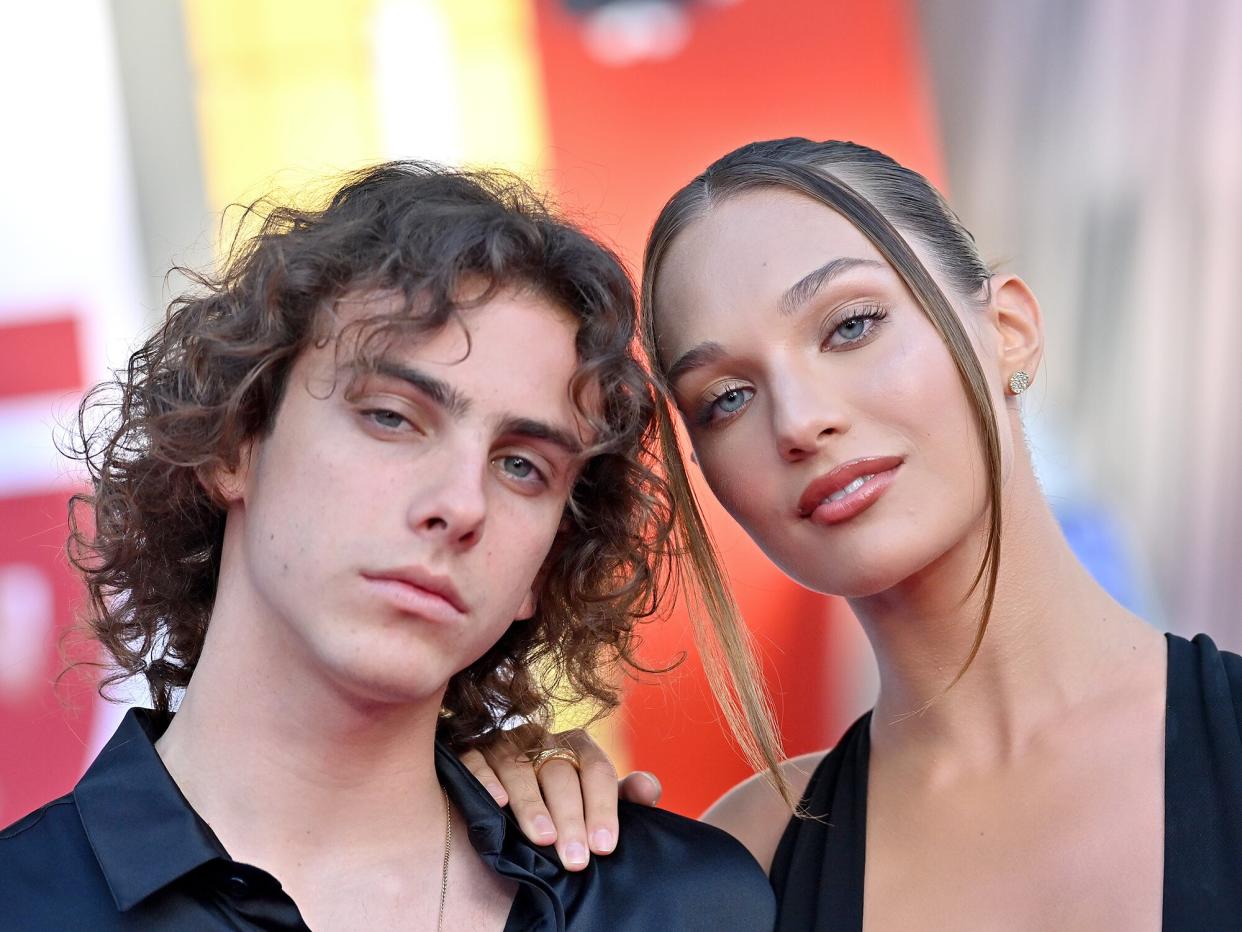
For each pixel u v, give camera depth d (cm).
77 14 391
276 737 147
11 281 379
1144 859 160
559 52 412
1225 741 162
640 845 168
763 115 414
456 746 177
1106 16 407
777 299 171
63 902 138
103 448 173
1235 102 402
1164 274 407
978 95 414
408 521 141
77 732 358
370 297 148
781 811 196
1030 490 182
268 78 399
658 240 184
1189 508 402
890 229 175
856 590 172
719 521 379
